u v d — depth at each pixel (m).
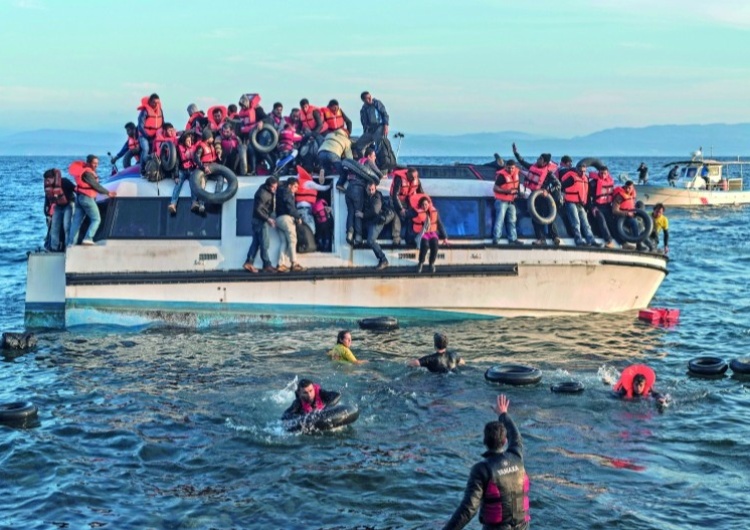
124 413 15.65
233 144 22.52
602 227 23.23
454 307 22.08
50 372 18.06
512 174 22.08
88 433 14.69
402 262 21.72
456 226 22.23
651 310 23.14
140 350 19.62
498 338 20.86
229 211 21.47
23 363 18.67
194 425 15.07
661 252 23.67
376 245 21.44
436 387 17.19
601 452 14.03
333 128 23.22
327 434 14.66
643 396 16.64
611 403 16.34
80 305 20.98
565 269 22.42
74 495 12.34
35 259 21.59
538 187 22.41
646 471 13.30
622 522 11.63
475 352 19.67
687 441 14.54
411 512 11.95
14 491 12.55
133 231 21.27
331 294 21.53
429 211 21.36
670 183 68.88
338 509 12.02
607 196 23.25
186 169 21.42
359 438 14.51
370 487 12.68
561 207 22.86
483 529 10.05
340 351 18.81
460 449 14.06
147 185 21.44
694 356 20.06
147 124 22.09
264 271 21.22
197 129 23.88
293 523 11.63
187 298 21.19
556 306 22.78
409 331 21.31
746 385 17.72
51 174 21.62
